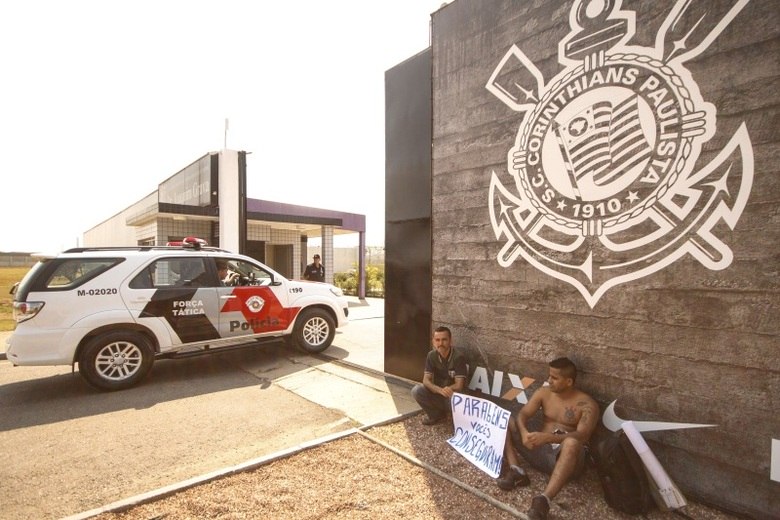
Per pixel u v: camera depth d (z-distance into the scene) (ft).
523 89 13.12
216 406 15.96
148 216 37.40
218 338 20.59
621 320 10.72
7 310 43.24
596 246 11.22
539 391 11.27
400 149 18.35
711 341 9.23
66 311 17.08
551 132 12.28
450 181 15.66
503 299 13.73
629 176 10.55
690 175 9.53
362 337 29.17
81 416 14.98
